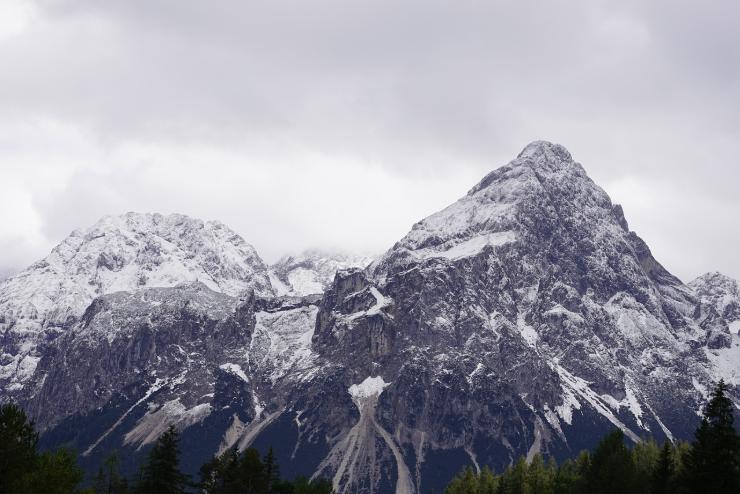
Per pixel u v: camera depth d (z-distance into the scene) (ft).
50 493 591.37
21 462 596.29
